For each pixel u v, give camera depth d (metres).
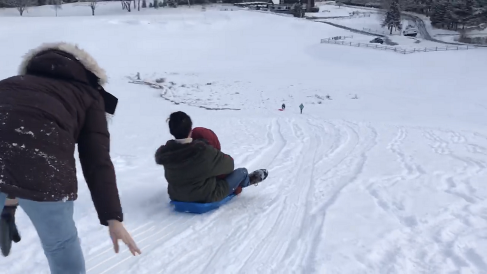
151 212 5.36
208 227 4.93
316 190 6.45
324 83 45.03
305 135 12.87
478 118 28.75
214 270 3.92
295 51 65.50
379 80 46.78
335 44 66.75
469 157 9.12
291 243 4.51
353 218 5.06
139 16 83.00
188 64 56.94
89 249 4.22
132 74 47.91
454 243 4.34
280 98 37.50
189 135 5.34
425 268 3.89
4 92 2.39
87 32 68.75
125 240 2.56
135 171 7.55
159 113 29.38
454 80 46.06
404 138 12.28
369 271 3.80
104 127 2.66
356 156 9.34
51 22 73.12
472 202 5.75
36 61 2.57
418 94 39.31
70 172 2.40
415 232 4.68
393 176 7.19
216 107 33.41
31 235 4.48
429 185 6.55
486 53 60.09
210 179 5.38
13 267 3.83
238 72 51.31
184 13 91.12
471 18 82.62
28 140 2.27
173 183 5.32
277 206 5.68
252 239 4.62
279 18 83.50
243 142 11.38
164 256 4.18
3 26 68.56
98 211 2.54
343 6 106.88
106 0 112.38
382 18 85.88
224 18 82.81
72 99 2.53
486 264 3.91
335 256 4.06
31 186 2.25
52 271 2.71
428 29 84.00
